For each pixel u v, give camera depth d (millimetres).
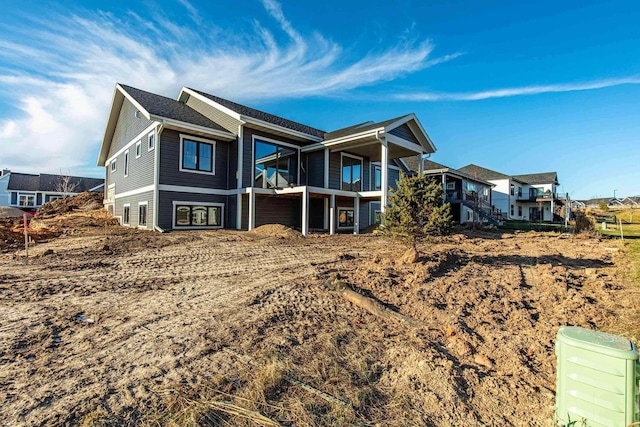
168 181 13109
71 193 39781
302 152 17250
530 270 6992
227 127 14859
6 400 2334
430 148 17156
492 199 38844
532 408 2584
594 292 5426
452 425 2375
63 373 2742
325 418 2332
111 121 19094
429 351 3406
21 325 3744
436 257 7398
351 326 4047
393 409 2516
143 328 3738
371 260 7395
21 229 11992
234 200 14430
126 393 2473
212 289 5320
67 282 5621
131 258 7652
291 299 4871
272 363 3004
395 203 7129
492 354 3439
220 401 2434
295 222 16609
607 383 2121
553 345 3602
